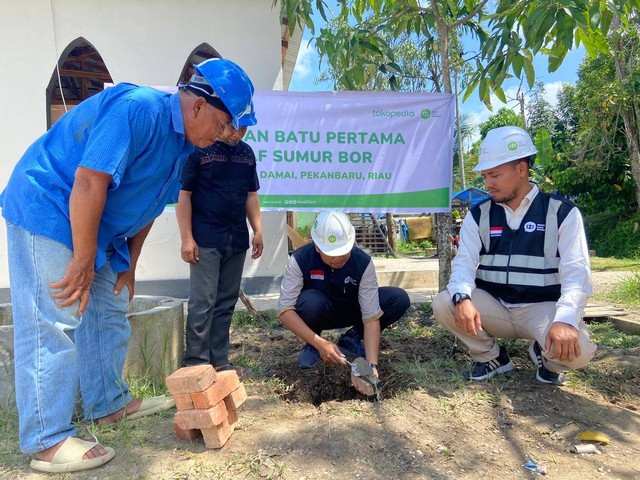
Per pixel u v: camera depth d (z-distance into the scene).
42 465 2.08
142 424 2.51
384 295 3.46
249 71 6.35
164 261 6.16
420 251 18.47
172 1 6.22
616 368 3.29
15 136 5.99
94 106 2.08
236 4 6.31
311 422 2.51
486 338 3.05
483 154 2.83
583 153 13.22
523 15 3.56
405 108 4.73
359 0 4.77
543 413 2.62
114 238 2.34
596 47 3.88
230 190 3.10
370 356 3.08
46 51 6.04
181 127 2.14
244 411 2.69
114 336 2.58
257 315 4.63
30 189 2.03
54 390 2.08
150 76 6.24
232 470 2.08
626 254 13.32
